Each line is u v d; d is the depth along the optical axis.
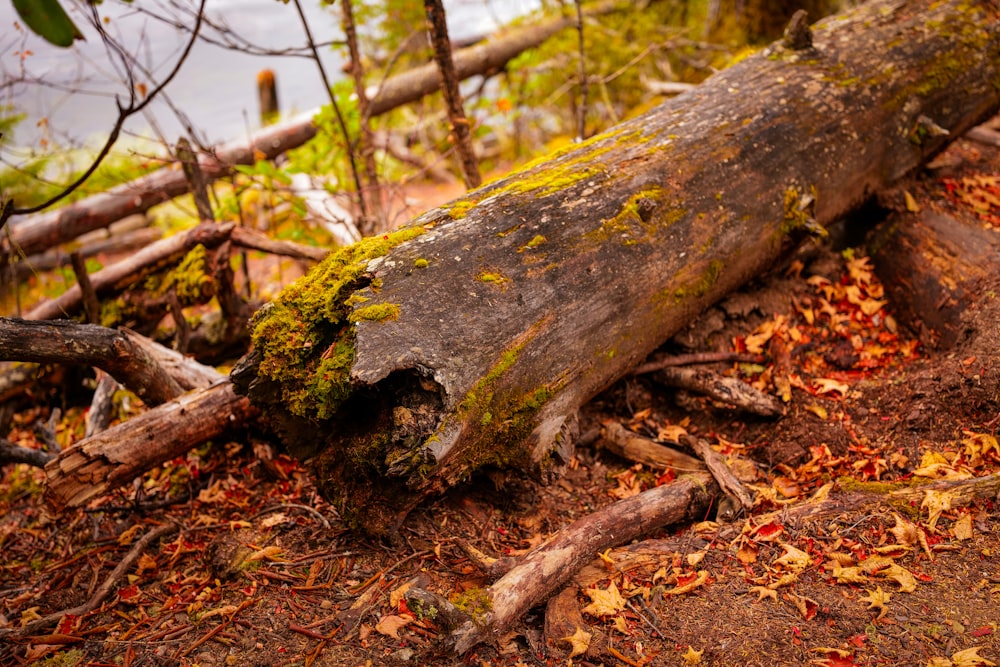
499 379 2.64
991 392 3.09
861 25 4.29
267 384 2.81
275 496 3.30
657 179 3.30
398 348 2.41
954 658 2.10
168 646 2.50
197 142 4.54
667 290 3.26
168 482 3.52
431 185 7.57
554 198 3.09
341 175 6.14
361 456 2.60
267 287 5.68
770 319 3.83
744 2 7.28
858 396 3.37
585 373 3.03
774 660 2.19
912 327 3.78
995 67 4.37
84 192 6.43
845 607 2.35
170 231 7.10
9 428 4.32
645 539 2.89
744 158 3.52
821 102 3.81
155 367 3.33
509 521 3.03
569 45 7.76
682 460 3.21
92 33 6.52
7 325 2.75
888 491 2.80
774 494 2.93
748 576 2.53
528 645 2.37
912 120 4.11
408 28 7.74
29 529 3.42
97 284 4.46
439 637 2.39
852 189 3.97
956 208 4.23
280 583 2.73
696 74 7.45
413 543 2.88
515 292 2.76
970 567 2.45
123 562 2.93
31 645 2.56
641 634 2.36
